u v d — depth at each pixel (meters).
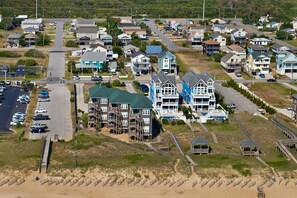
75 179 80.00
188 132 102.88
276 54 170.25
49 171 81.69
